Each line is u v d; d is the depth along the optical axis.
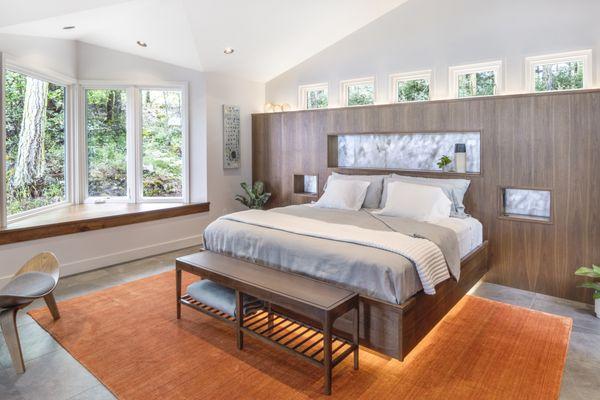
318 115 5.29
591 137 3.41
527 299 3.56
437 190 3.81
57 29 4.05
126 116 5.20
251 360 2.48
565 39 3.68
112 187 5.26
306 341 2.65
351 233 2.97
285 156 5.70
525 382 2.25
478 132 4.07
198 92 5.36
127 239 4.63
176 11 3.96
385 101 4.88
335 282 2.63
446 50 4.38
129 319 3.06
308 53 5.47
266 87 6.12
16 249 3.69
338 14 4.62
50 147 4.61
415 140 4.62
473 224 3.76
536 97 3.66
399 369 2.39
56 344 2.67
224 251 3.40
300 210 4.18
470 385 2.22
